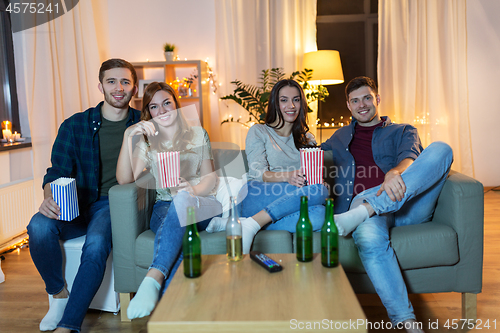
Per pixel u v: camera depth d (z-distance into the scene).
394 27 4.00
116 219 1.59
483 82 4.21
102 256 1.57
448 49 4.00
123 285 1.63
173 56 4.01
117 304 1.73
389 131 1.91
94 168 1.86
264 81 3.87
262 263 1.17
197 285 1.07
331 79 3.74
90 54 3.40
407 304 1.40
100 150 1.88
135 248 1.59
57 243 1.63
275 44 4.04
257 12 4.00
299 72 3.93
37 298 1.90
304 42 4.08
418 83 4.09
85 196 1.84
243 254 1.31
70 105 3.10
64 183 1.58
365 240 1.46
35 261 1.61
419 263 1.52
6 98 3.10
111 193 1.58
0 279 2.08
